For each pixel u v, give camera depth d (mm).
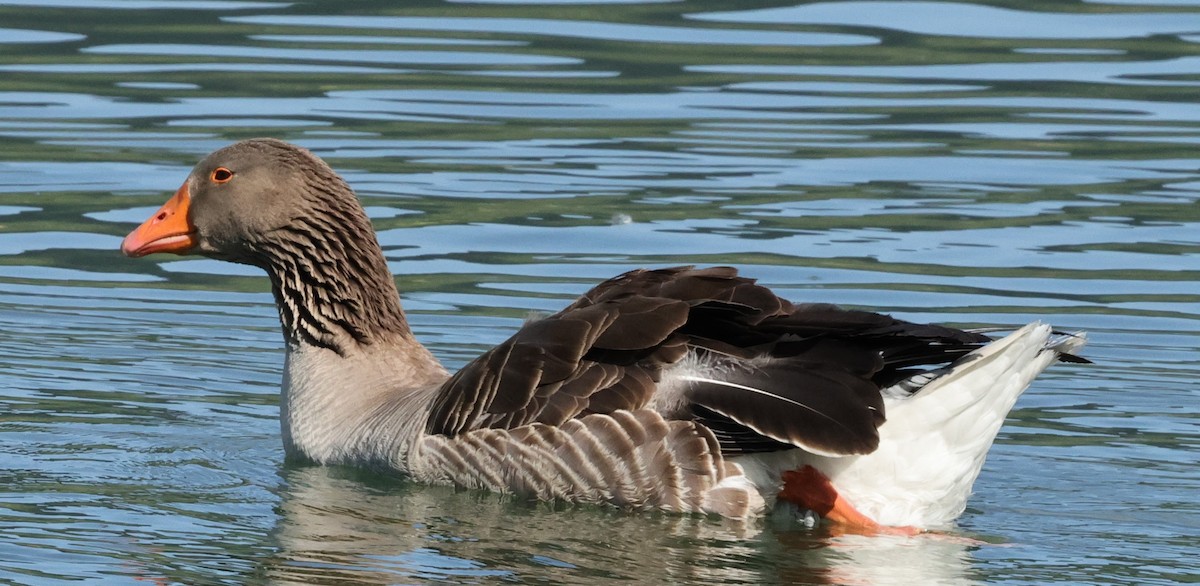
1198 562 10875
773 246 18484
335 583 10141
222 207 13422
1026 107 23234
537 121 22531
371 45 25547
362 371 13172
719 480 11422
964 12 27344
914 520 11555
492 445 11789
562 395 11617
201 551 10727
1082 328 16219
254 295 17859
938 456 11445
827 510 11406
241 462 12914
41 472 12375
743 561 10758
